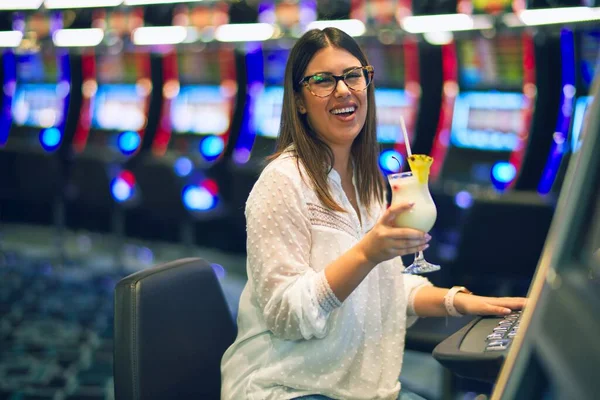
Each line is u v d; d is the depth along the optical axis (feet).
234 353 6.57
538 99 17.38
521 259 11.90
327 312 5.85
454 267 12.43
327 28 6.52
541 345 3.43
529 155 17.54
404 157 19.65
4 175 23.29
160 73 24.98
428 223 5.76
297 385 6.23
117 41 23.65
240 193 19.53
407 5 18.07
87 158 21.95
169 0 22.38
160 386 6.40
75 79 26.86
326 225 6.27
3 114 28.76
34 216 28.25
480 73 18.30
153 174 20.40
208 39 21.70
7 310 19.11
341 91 6.23
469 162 18.51
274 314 5.96
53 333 17.15
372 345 6.45
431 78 19.45
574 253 3.68
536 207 11.57
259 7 20.77
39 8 24.97
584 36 16.25
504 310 6.35
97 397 13.44
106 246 26.17
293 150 6.47
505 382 3.50
